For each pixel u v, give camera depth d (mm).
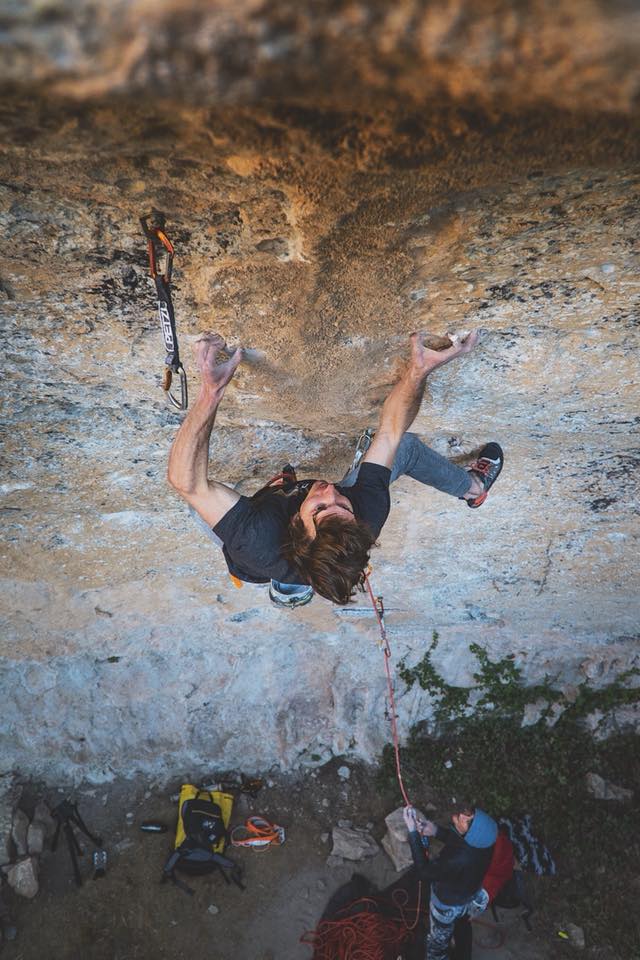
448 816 7234
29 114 1534
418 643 7070
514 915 6453
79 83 1332
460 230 2211
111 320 2783
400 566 5691
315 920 6395
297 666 7082
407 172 1827
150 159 1846
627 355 3090
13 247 2332
